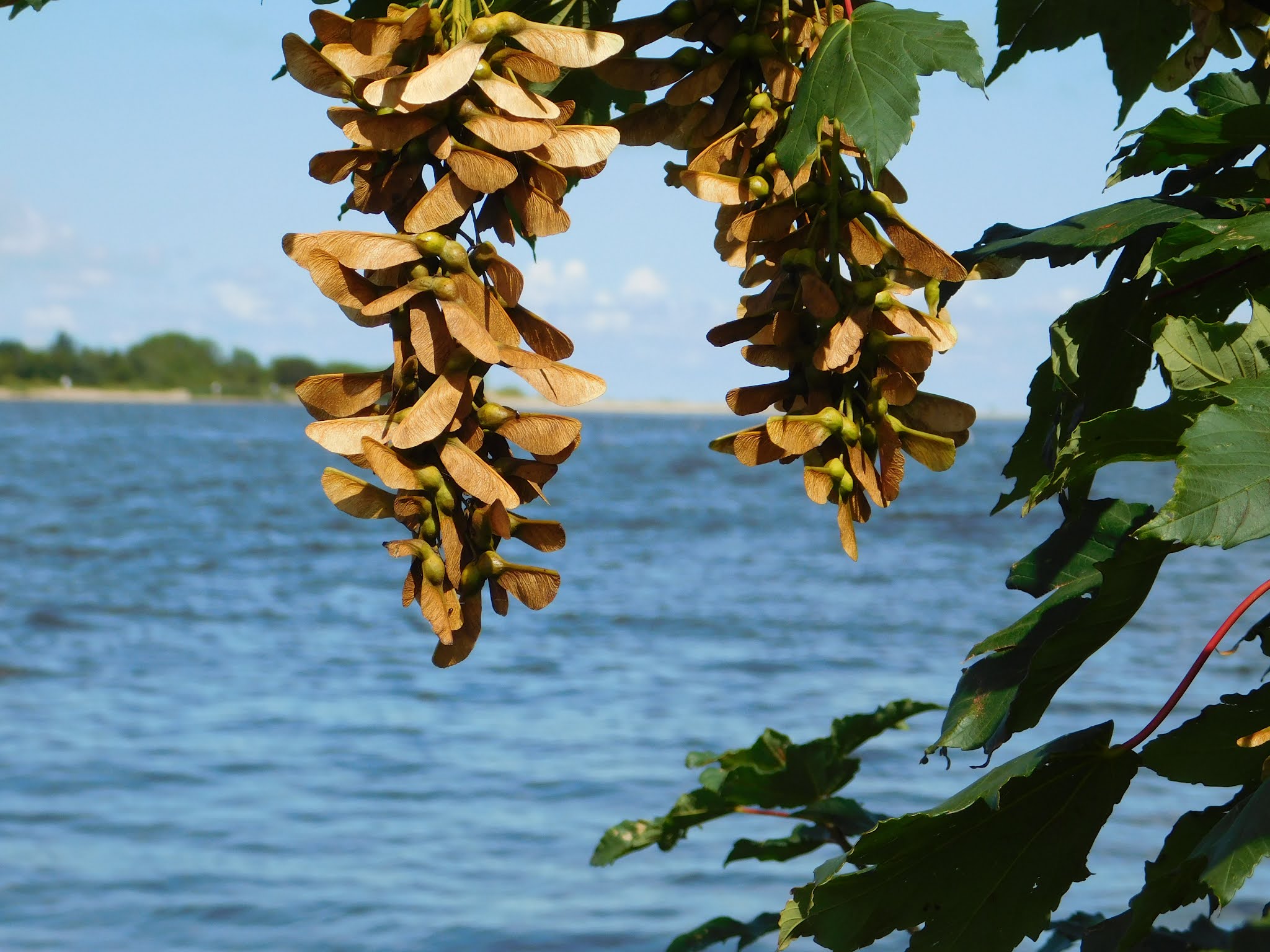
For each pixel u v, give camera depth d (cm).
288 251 104
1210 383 128
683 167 132
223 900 1129
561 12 151
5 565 3475
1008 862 140
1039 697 138
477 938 1048
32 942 1020
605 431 16000
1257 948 102
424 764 1606
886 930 141
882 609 2844
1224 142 148
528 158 107
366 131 106
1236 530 104
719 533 4697
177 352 18088
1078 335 149
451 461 104
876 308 121
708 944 239
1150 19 185
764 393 126
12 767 1543
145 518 4859
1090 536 149
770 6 128
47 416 13962
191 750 1650
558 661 2295
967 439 124
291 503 5584
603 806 1422
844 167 121
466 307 104
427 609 106
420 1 131
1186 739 133
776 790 257
